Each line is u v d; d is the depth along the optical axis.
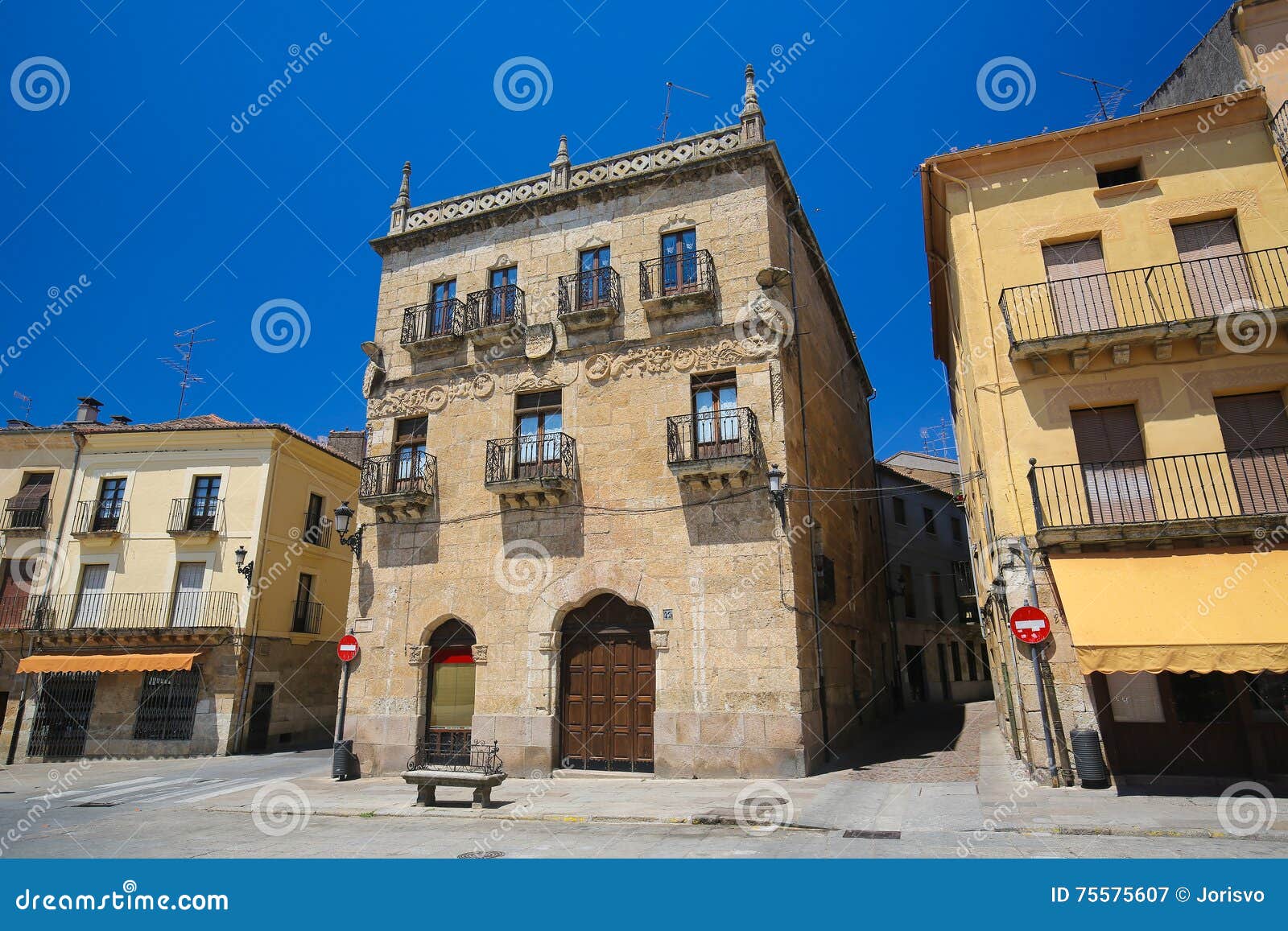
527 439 17.14
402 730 16.41
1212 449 12.27
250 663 23.77
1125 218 13.73
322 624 27.66
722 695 14.25
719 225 16.77
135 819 12.24
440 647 16.95
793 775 13.48
